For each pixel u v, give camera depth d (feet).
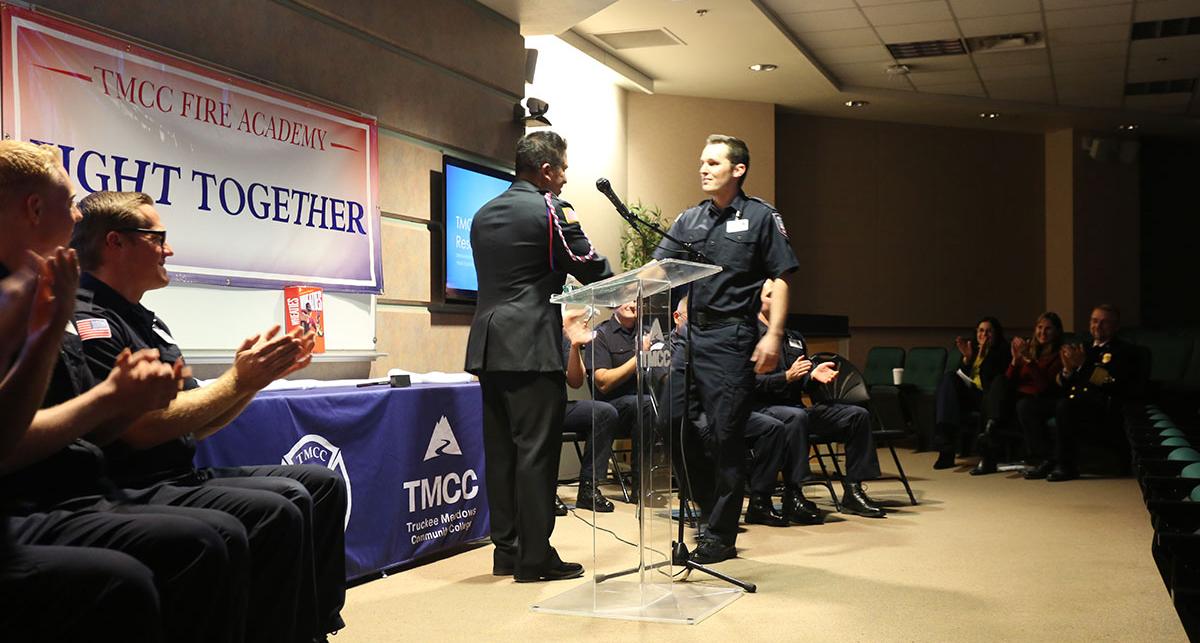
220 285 10.89
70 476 6.04
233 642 5.94
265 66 11.83
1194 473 8.57
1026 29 26.25
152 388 5.04
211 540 5.73
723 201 11.90
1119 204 37.35
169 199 10.27
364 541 10.89
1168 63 29.32
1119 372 21.49
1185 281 38.29
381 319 14.17
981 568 11.53
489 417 11.26
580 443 21.07
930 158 36.52
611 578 10.62
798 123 34.81
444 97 15.65
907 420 27.99
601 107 27.43
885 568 11.53
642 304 9.54
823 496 18.24
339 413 10.57
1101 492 18.84
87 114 9.37
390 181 14.30
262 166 11.56
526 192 11.11
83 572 4.91
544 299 10.89
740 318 11.65
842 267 35.24
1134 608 9.62
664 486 9.84
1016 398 22.48
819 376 15.26
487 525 13.41
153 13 10.26
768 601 9.87
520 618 9.27
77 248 6.93
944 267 36.52
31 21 8.86
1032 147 37.68
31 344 4.44
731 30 24.77
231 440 9.24
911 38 26.86
